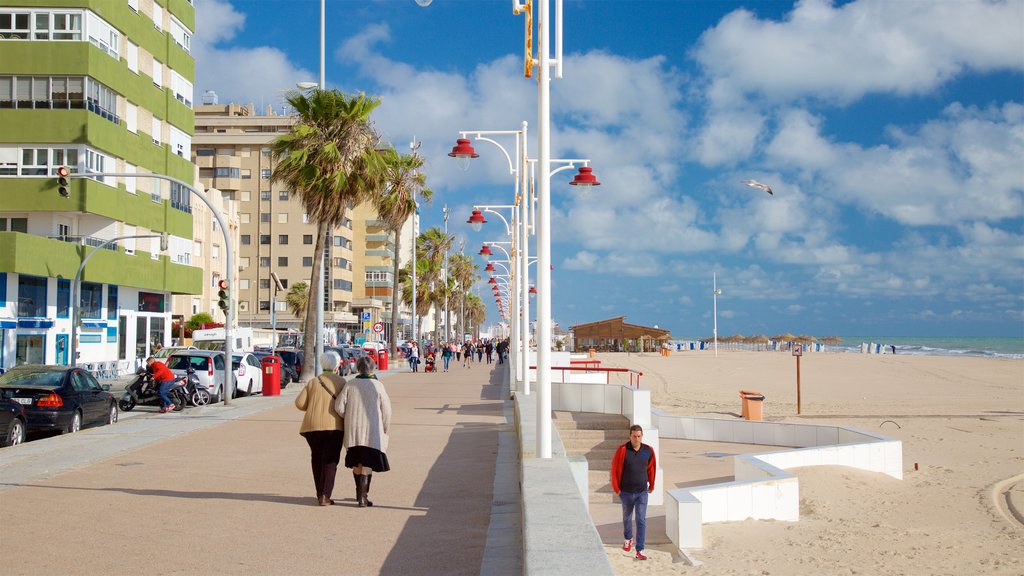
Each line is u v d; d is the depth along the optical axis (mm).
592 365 33219
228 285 26000
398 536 8094
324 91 36062
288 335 76438
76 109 38719
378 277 112812
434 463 13273
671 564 10633
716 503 13070
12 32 39062
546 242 9133
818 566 10508
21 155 38844
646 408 16359
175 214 49406
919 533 12227
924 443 22734
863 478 16141
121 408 23906
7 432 16516
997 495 15273
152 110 46281
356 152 36031
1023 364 75250
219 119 101500
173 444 16062
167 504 9766
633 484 11016
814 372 61781
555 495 6590
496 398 28984
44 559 7219
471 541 7887
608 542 11836
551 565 4547
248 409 24641
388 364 59906
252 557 7289
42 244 36062
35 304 36875
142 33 44906
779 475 13797
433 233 93125
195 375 26688
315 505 9688
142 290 47156
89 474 12188
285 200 96875
